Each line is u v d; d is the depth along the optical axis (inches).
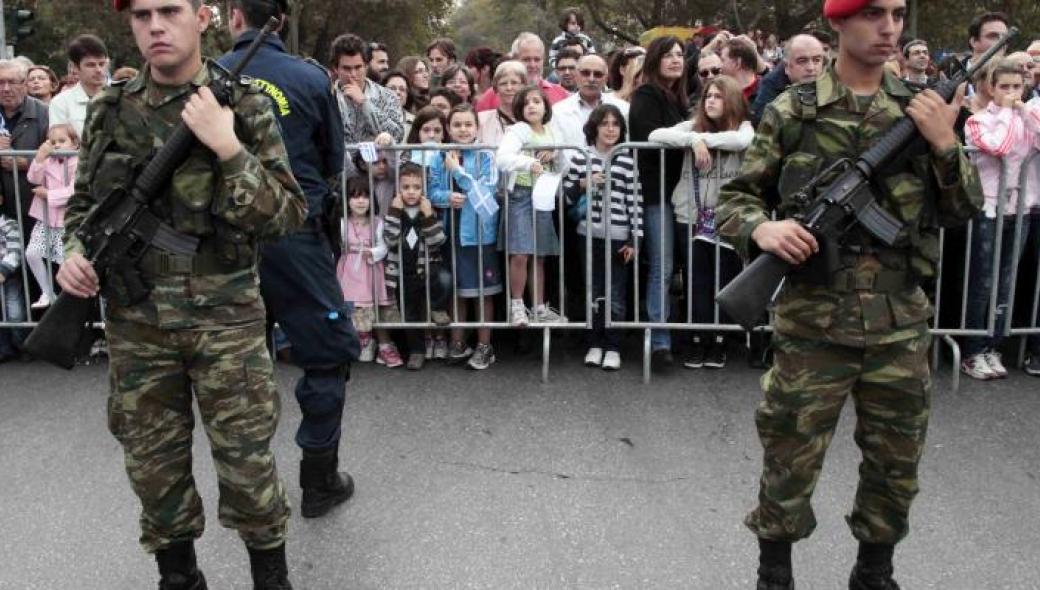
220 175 103.5
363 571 130.6
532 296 217.9
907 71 266.5
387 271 215.2
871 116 101.7
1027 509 146.9
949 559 132.6
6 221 221.9
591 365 215.9
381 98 238.1
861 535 112.3
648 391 199.5
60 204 220.1
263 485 110.2
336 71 233.5
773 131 106.1
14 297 223.0
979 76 207.0
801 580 127.2
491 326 212.7
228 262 106.5
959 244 207.8
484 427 180.9
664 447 170.7
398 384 205.3
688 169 207.3
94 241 103.9
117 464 166.4
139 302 105.4
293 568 131.4
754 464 163.5
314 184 138.6
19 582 129.2
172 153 102.0
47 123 236.7
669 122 214.4
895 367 104.2
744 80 238.1
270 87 133.6
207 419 109.1
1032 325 208.4
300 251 136.9
